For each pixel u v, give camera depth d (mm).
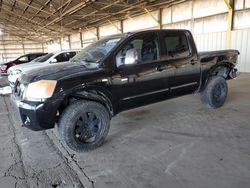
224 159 2674
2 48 33875
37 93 2729
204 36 11484
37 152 3086
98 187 2271
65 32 26953
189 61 3990
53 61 7688
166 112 4598
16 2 17062
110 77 3098
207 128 3662
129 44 3338
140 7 13445
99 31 21422
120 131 3693
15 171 2604
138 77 3361
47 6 16047
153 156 2828
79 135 3006
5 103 6148
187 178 2334
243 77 8852
